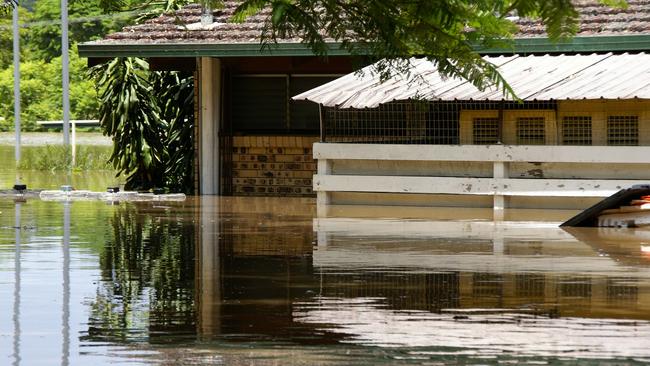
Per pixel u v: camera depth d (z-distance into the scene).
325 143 22.94
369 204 22.98
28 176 33.53
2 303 10.64
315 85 27.52
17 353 8.51
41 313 10.12
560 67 23.09
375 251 14.81
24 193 26.08
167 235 16.95
